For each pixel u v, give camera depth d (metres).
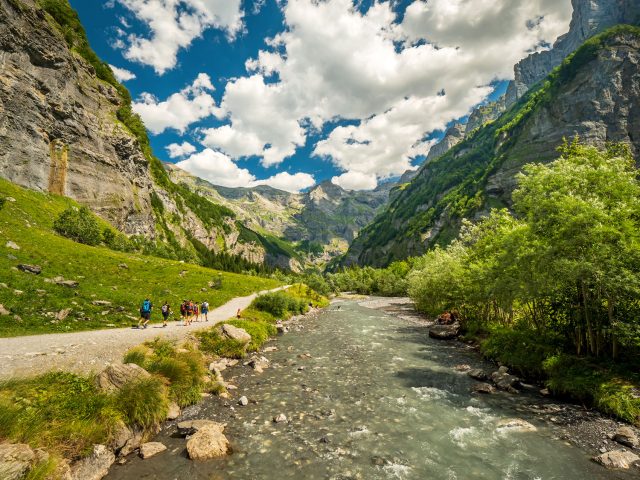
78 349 19.23
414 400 18.70
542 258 19.53
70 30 133.62
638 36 185.00
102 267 46.88
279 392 19.75
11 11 83.44
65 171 92.88
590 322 20.53
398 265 177.25
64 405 12.09
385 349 32.09
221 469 11.62
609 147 26.27
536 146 197.62
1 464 8.30
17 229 46.19
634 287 16.22
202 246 188.25
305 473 11.52
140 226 120.06
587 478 11.36
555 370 20.14
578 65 198.12
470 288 37.69
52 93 92.50
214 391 18.72
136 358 17.86
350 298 125.88
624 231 17.52
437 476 11.48
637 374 17.28
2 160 75.75
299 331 42.69
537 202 20.75
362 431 14.87
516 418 16.28
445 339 37.44
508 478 11.38
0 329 21.53
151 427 13.82
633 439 13.39
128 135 126.94
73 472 10.23
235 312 43.19
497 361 26.22
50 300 27.80
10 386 12.27
